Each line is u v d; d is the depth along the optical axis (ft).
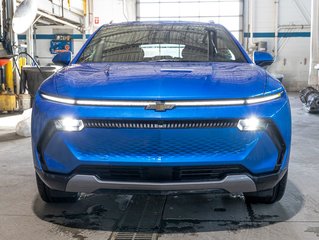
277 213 8.55
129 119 6.75
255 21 51.72
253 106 6.97
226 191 7.09
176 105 6.78
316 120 23.82
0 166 12.95
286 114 7.36
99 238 7.38
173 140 6.77
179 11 52.21
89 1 51.11
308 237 7.32
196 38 10.36
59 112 7.02
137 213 8.63
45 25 53.57
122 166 6.84
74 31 53.62
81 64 9.17
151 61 9.36
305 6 50.98
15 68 30.55
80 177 7.00
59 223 8.10
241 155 6.89
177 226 7.89
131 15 52.65
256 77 7.78
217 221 8.13
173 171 6.84
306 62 51.57
